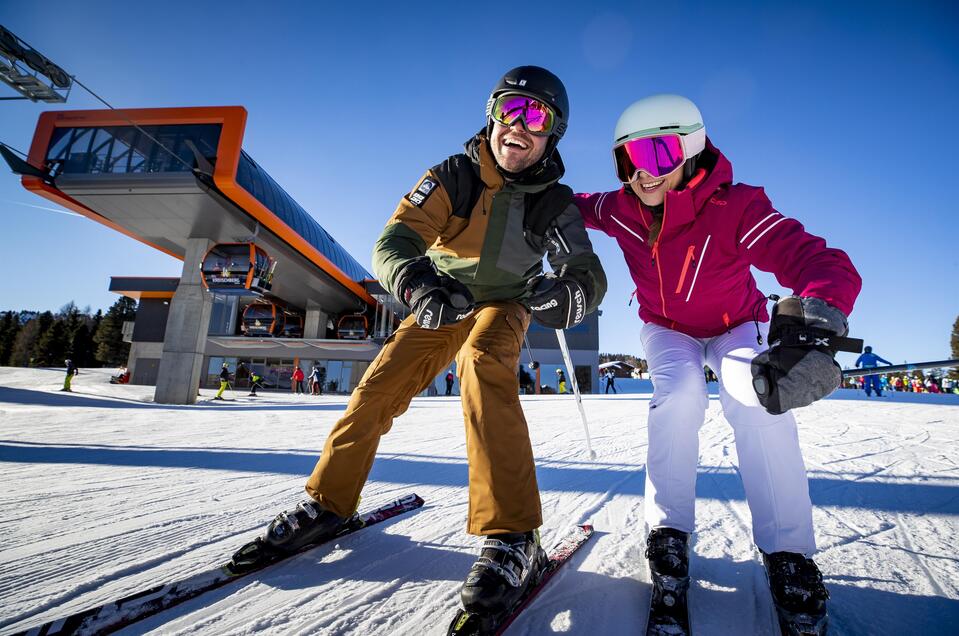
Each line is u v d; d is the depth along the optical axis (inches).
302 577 53.6
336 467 59.3
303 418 297.3
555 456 139.6
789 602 45.4
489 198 60.9
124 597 48.0
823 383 38.3
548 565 56.3
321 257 888.9
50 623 40.4
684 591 47.8
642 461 131.0
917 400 407.5
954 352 1642.5
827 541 68.2
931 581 54.8
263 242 691.4
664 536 51.4
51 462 125.0
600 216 71.8
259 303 1093.1
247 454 141.5
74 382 1034.7
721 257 60.4
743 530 72.6
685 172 58.7
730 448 145.4
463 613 42.4
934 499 88.1
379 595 49.6
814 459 127.9
